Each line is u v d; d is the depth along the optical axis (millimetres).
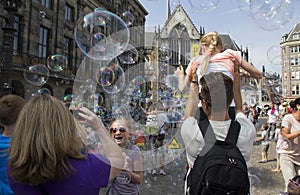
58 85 23453
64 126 1489
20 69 18984
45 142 1399
